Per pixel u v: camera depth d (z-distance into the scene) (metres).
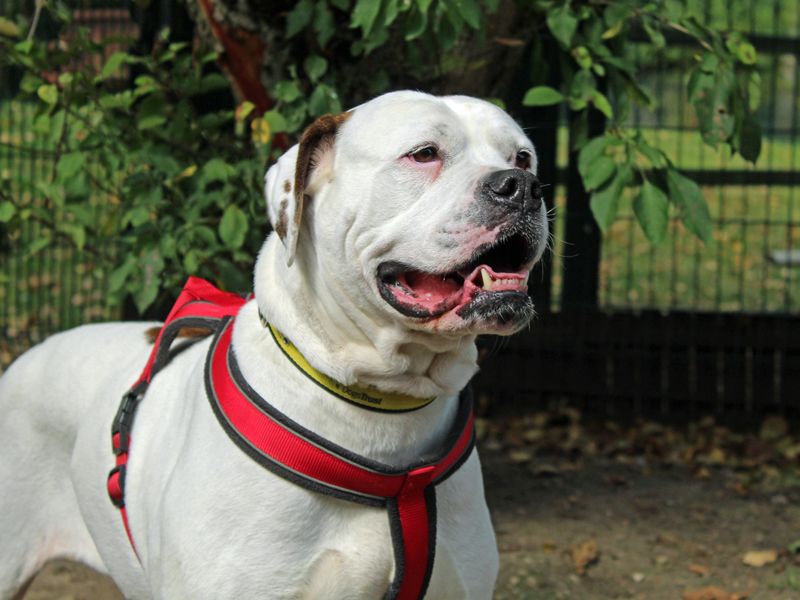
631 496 2.54
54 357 1.70
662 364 2.98
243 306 1.51
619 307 3.01
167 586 1.42
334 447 1.40
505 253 1.41
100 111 2.06
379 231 1.40
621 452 2.81
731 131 1.95
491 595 1.51
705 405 2.99
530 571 2.17
